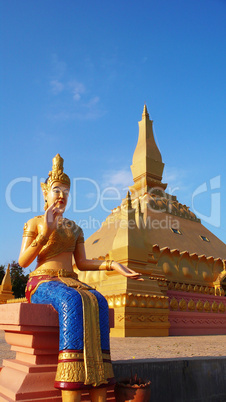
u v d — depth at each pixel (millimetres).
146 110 27109
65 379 3672
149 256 14602
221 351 7859
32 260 4934
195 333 14859
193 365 5949
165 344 9234
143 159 24891
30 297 4816
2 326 4742
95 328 4047
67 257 5246
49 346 4266
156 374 5445
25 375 4039
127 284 12445
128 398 4277
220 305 17219
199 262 18578
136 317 12141
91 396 3953
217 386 6117
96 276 15555
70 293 4129
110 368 4086
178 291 15766
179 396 5582
